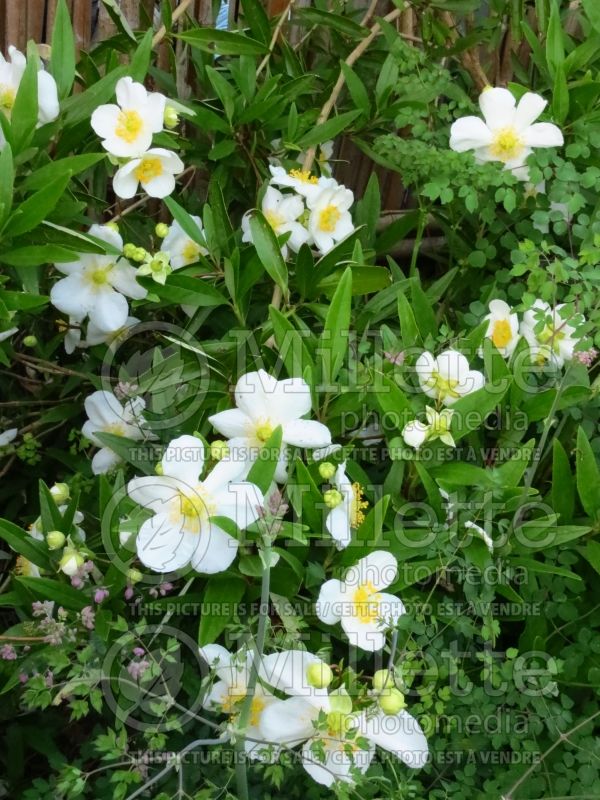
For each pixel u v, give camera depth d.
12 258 0.48
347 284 0.49
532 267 0.54
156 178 0.55
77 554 0.50
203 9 0.76
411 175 0.62
